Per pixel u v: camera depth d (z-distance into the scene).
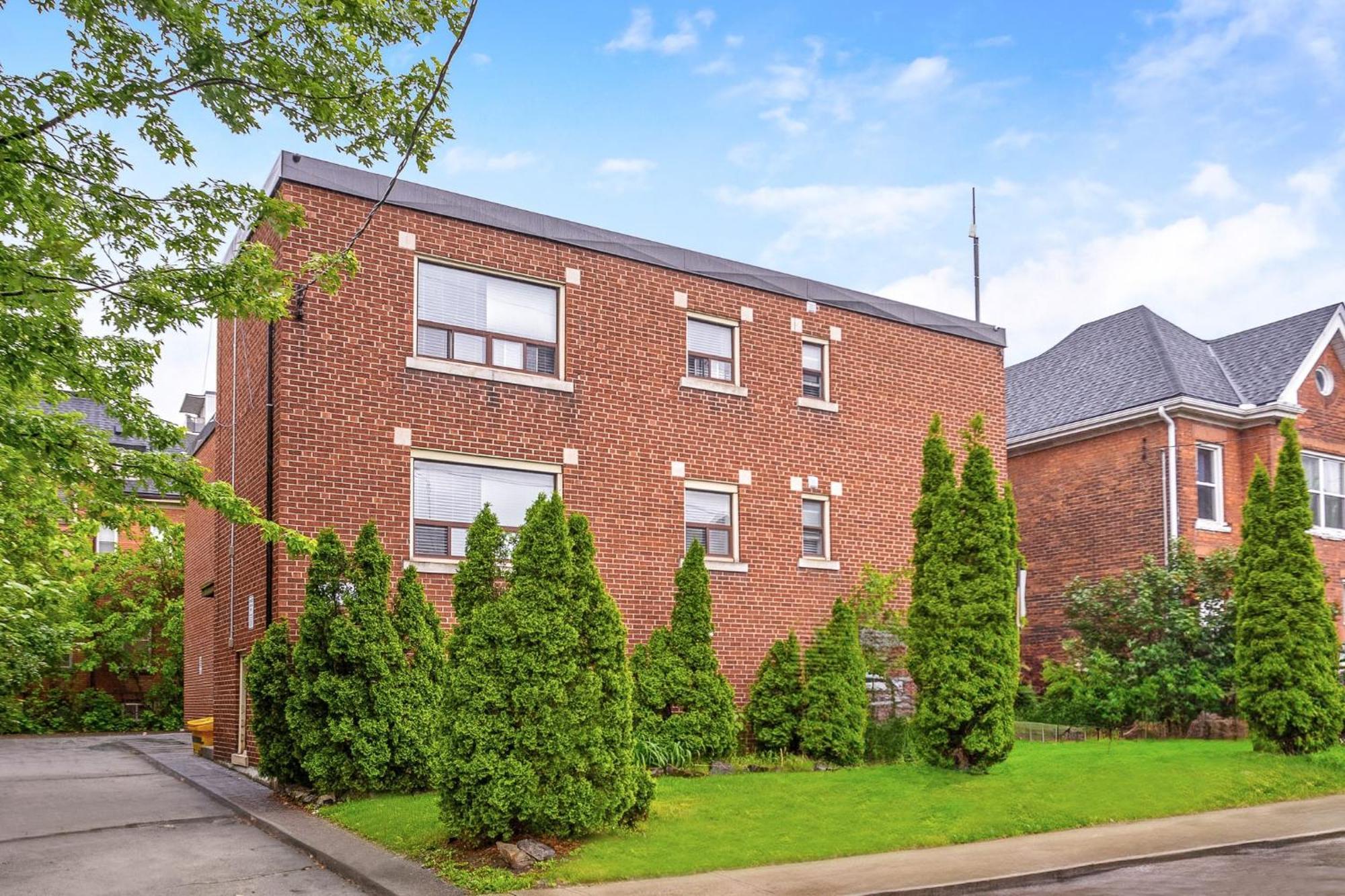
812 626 19.73
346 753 13.55
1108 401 26.20
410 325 16.22
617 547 17.72
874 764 16.88
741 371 19.56
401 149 11.04
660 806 12.33
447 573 16.02
